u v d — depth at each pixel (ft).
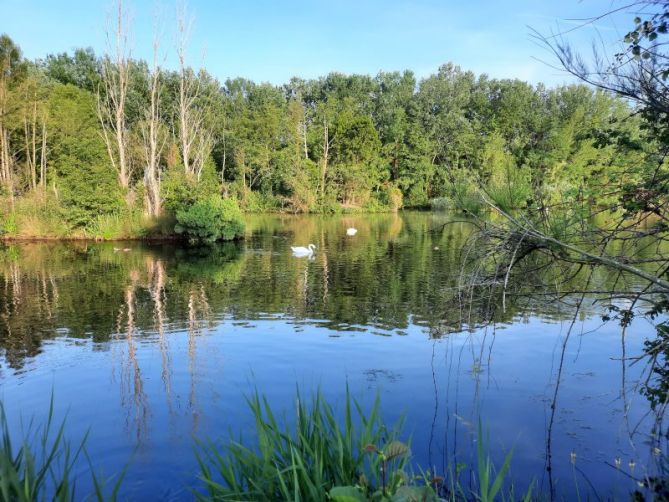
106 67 108.58
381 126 203.10
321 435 11.58
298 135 176.45
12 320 34.06
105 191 88.63
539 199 14.02
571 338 28.53
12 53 105.19
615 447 16.51
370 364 24.75
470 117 181.47
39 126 111.86
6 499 8.80
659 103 10.25
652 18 11.66
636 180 14.02
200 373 23.81
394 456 8.80
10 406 20.42
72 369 24.53
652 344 15.03
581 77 10.62
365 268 54.80
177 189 91.66
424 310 35.96
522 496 13.85
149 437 17.61
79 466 15.72
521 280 15.78
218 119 167.43
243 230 86.63
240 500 10.16
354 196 170.50
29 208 87.04
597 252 16.60
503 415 18.81
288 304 38.42
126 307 37.73
